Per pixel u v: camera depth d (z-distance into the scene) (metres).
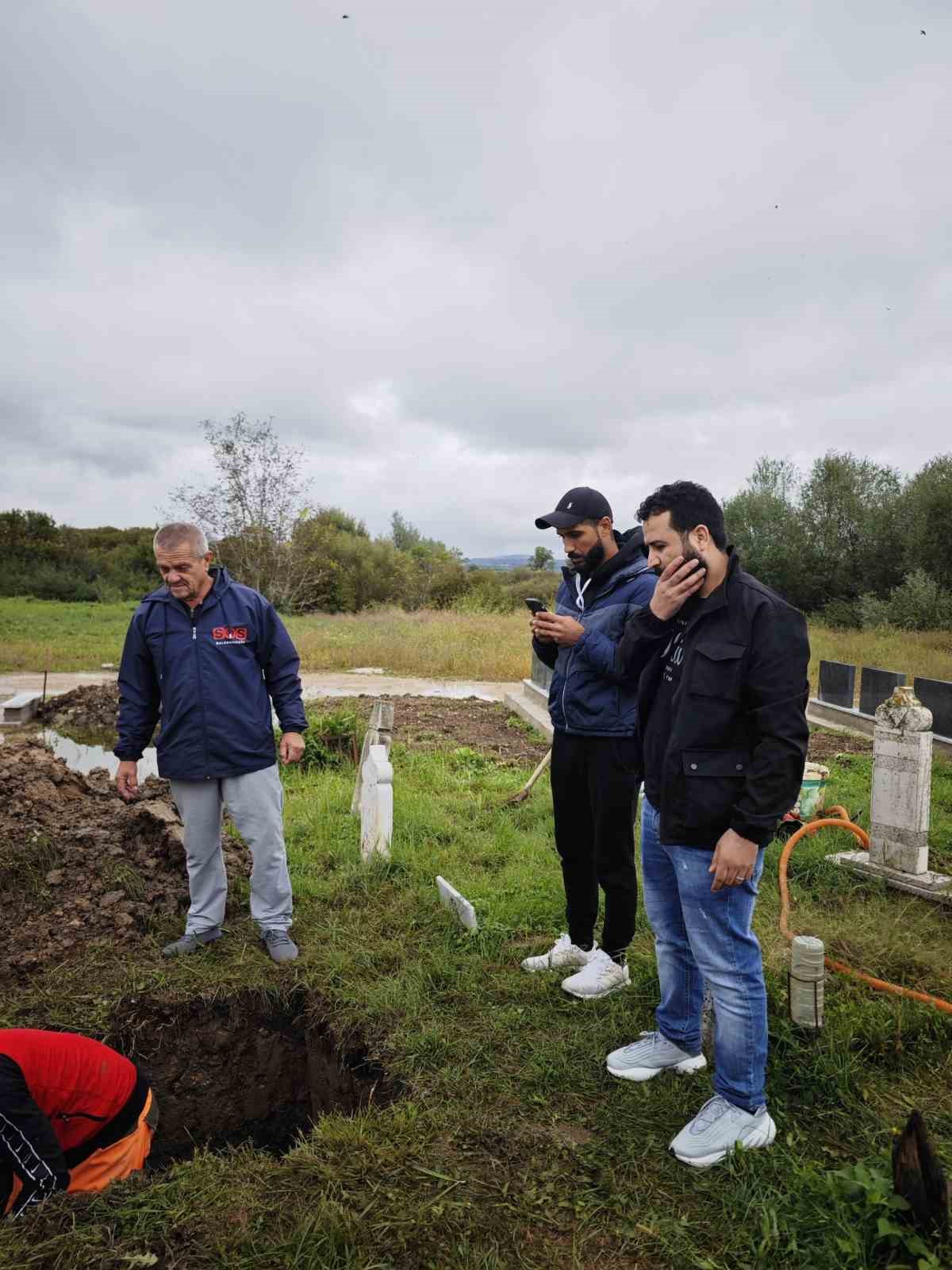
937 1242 2.02
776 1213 2.19
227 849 4.93
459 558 34.97
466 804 6.29
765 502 26.55
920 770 4.67
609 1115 2.66
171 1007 3.46
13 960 3.69
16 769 5.27
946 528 21.94
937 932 4.16
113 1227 2.13
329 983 3.55
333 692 12.58
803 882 4.79
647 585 3.19
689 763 2.39
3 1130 2.16
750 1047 2.45
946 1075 2.91
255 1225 2.16
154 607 3.77
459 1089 2.80
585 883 3.58
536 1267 2.08
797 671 2.28
